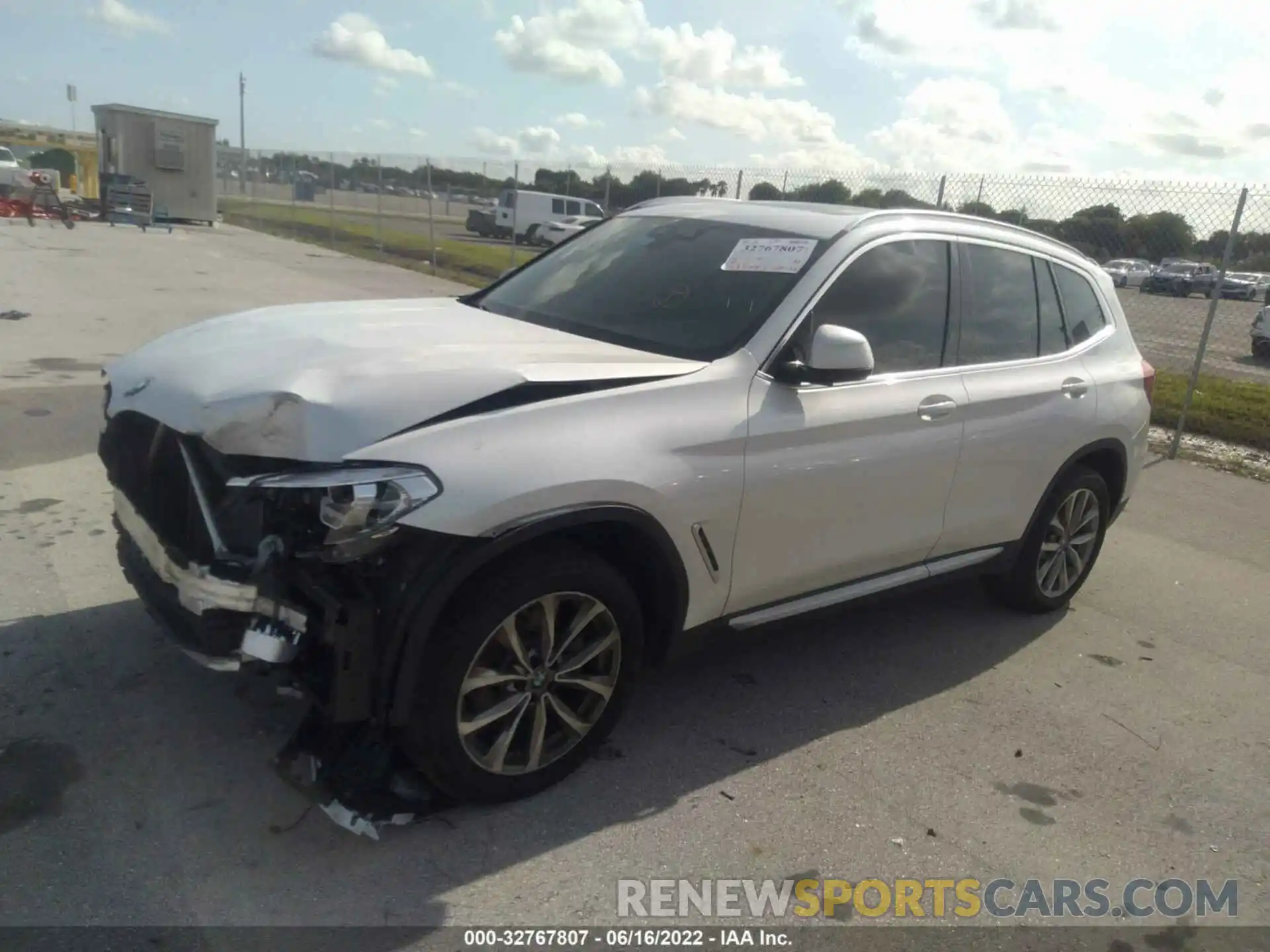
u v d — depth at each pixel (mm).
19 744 3340
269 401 2875
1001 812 3582
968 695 4430
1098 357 5262
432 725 2971
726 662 4516
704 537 3471
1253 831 3623
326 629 2848
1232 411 10875
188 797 3164
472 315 4223
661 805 3395
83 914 2660
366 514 2744
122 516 3523
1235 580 6195
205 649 2982
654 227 4664
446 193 34812
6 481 5773
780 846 3262
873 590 4262
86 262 16938
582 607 3256
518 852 3086
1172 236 11133
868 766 3777
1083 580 5543
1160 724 4340
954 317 4465
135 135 27359
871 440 3961
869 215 4309
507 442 2990
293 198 31812
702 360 3650
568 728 3398
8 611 4219
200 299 13656
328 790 3082
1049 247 5129
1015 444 4637
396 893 2859
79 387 8039
